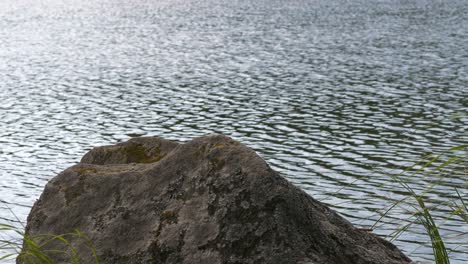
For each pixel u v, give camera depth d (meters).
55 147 29.61
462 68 53.00
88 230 5.73
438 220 16.59
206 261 5.20
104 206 5.81
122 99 42.56
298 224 5.24
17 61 63.53
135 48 72.00
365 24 89.44
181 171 5.68
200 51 68.38
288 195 5.28
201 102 40.88
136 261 5.43
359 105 38.78
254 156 5.44
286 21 96.19
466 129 31.25
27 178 24.08
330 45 70.19
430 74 50.41
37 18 109.44
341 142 29.08
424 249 14.79
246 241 5.16
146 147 6.65
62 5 133.38
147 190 5.73
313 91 44.12
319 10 111.50
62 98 43.56
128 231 5.61
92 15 113.38
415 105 38.47
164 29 90.00
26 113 38.41
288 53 65.06
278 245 5.11
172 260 5.31
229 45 72.38
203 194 5.45
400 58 59.84
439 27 83.69
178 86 47.59
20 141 30.92
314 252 5.15
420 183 20.58
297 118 35.12
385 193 20.19
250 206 5.24
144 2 136.88
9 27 96.56
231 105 39.59
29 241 5.02
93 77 52.75
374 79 48.72
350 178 22.78
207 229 5.30
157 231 5.49
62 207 5.92
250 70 54.66
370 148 27.80
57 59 64.44
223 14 109.44
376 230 16.22
